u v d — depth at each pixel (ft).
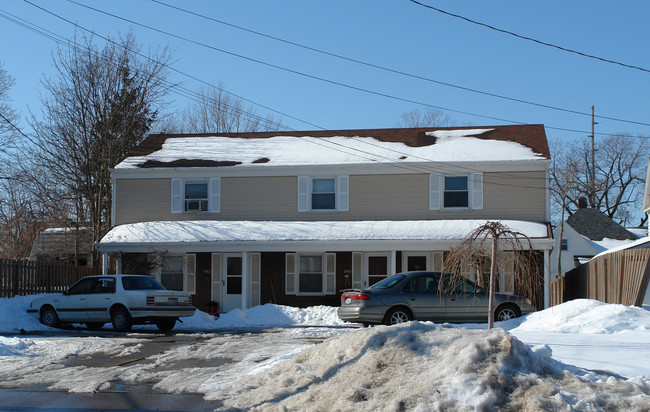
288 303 86.33
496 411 21.81
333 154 91.09
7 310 65.67
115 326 61.11
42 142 110.83
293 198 88.17
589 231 159.74
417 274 57.72
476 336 26.37
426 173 85.81
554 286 91.30
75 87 111.34
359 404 23.62
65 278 83.87
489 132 96.48
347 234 80.89
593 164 176.55
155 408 27.09
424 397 22.89
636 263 51.39
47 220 140.26
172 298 61.62
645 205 91.04
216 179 89.61
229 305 88.02
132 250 83.61
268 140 99.40
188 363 38.70
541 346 26.86
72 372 35.65
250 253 87.45
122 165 91.76
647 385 23.76
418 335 28.30
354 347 29.12
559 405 21.35
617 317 47.42
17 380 33.55
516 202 83.71
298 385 27.84
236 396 28.43
